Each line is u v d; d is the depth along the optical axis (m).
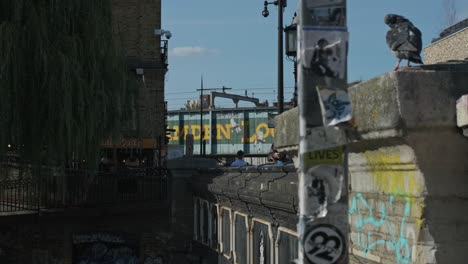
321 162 3.38
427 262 3.78
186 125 59.88
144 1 28.08
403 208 4.05
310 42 3.43
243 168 11.28
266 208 7.83
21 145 14.06
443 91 3.70
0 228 16.88
